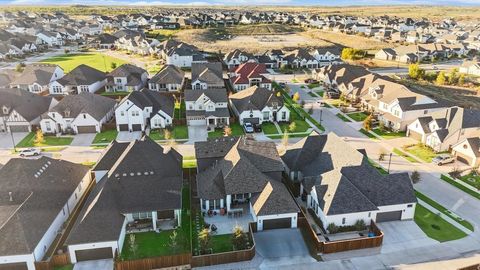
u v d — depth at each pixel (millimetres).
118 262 38938
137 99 81250
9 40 161750
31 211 43344
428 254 42031
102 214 43094
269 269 40094
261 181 49812
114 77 108438
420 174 60594
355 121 85938
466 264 40438
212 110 83875
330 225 44781
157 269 39969
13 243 39031
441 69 145375
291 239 44750
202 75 109562
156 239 44188
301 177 56250
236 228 42812
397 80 123438
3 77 110750
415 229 46375
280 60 146125
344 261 41156
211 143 58000
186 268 40438
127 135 77812
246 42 196000
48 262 39250
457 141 68688
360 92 98938
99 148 71250
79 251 40656
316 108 95000
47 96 93000
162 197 46938
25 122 79000
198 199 52594
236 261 41156
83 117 77750
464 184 57375
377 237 42594
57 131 78562
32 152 67500
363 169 50031
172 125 81875
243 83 109188
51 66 116062
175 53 139750
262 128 81250
